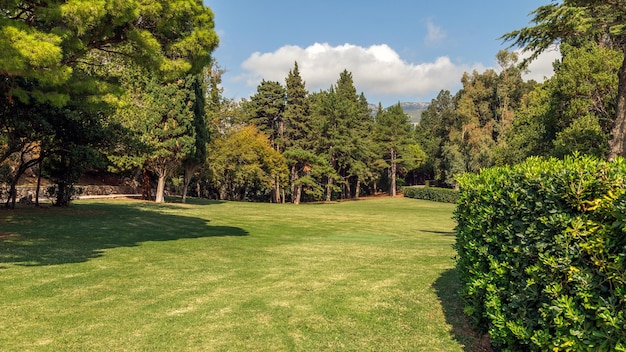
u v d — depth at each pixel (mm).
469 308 4355
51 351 4039
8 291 6027
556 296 2844
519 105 60250
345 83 70438
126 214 19578
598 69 18359
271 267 8273
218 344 4281
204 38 10531
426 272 7672
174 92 28391
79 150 18219
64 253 9133
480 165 50719
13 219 14875
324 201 58500
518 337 3258
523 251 3322
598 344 2531
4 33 6941
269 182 48781
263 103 58688
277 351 4113
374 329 4695
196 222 18281
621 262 2412
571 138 17906
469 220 4629
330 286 6625
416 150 67625
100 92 10328
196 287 6562
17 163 26172
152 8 9398
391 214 34281
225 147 43062
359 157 57656
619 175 2602
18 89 9734
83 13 7879
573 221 2777
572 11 9961
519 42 11633
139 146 20500
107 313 5215
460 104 60938
